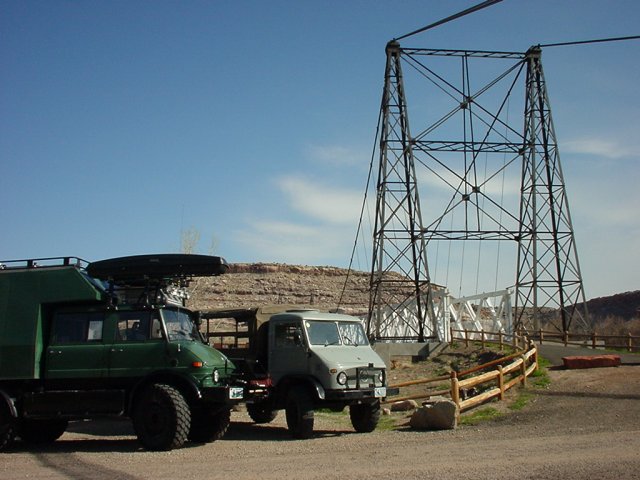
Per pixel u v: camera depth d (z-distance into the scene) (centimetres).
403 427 1747
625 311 8100
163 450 1401
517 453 1212
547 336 4016
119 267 1545
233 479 1052
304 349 1680
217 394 1445
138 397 1456
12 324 1527
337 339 1733
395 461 1182
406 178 4012
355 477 1038
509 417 1769
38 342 1516
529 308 4844
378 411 1720
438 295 4759
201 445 1514
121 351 1492
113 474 1131
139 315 1520
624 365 2547
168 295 1653
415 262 4006
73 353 1512
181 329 1545
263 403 1752
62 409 1483
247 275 10088
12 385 1533
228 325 2397
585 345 3553
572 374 2377
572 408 1809
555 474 1005
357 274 10569
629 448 1215
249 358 1859
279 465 1184
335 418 2125
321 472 1095
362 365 1677
